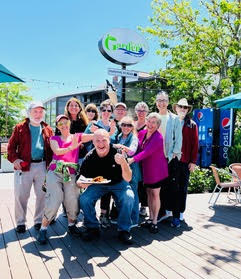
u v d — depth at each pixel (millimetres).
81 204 3836
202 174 7844
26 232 4070
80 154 4465
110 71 8422
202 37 12570
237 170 5781
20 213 4047
